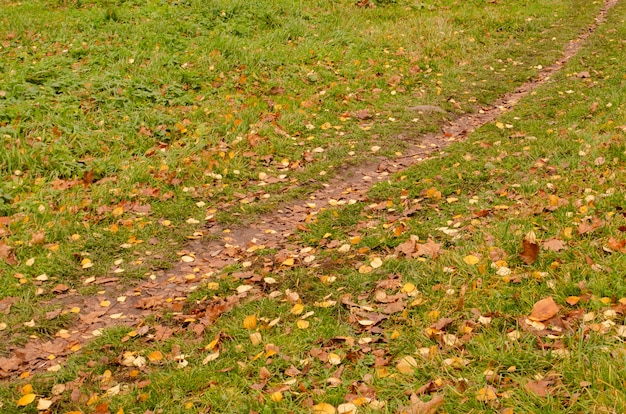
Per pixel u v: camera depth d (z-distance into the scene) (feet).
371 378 11.12
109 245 19.07
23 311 15.65
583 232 14.74
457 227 17.25
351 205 20.58
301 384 11.16
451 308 13.09
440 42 42.50
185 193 22.62
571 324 11.50
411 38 43.29
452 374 10.75
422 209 19.11
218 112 29.40
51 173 23.08
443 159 23.75
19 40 37.60
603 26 45.88
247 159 25.41
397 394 10.59
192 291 16.37
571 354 10.40
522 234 15.16
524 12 51.06
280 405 10.79
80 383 12.64
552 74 36.04
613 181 17.65
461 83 35.55
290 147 26.78
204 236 19.61
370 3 51.80
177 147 25.98
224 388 11.53
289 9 46.32
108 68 32.96
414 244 16.08
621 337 10.75
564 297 12.40
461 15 49.37
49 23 40.32
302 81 34.63
